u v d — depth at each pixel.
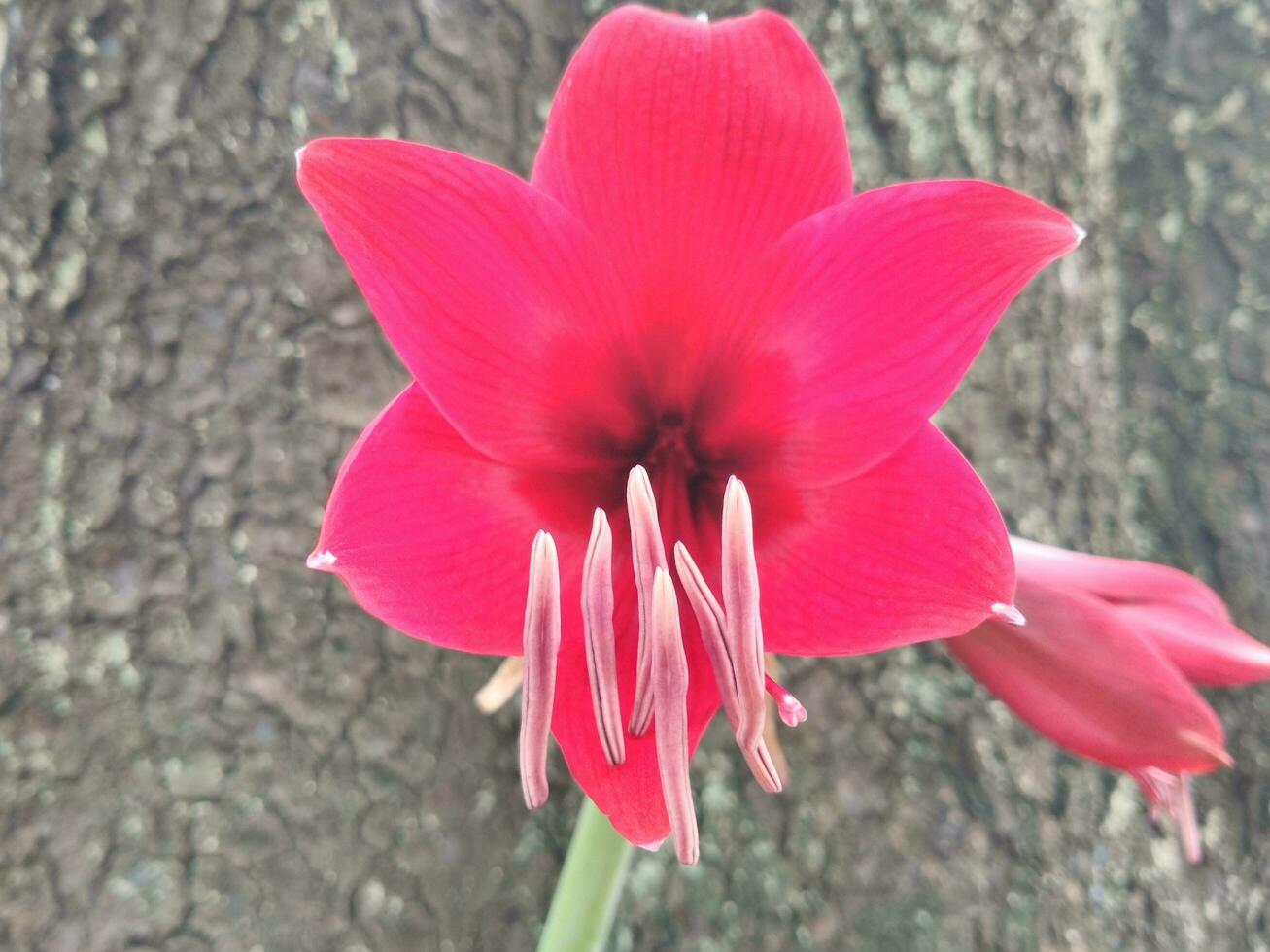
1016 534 0.29
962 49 0.29
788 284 0.15
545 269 0.14
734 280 0.15
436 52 0.27
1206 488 0.32
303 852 0.26
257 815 0.25
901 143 0.29
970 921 0.27
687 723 0.15
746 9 0.29
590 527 0.16
